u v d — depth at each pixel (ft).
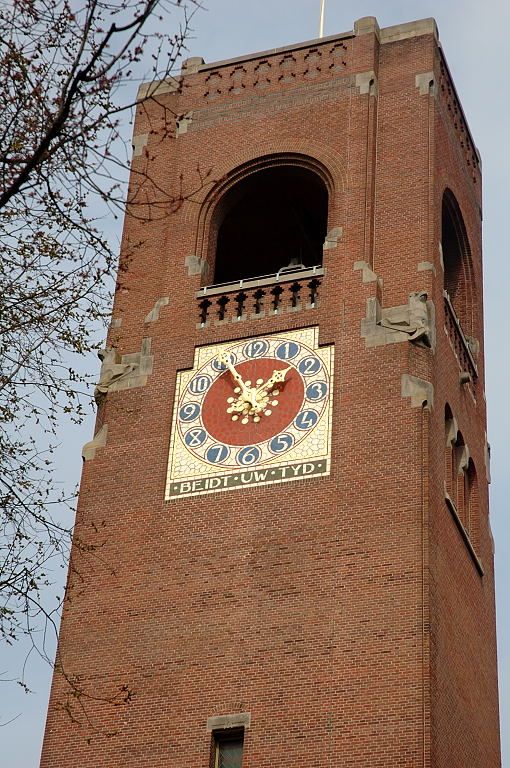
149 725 148.77
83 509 165.78
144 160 192.75
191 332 175.11
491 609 176.65
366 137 183.01
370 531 152.25
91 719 151.12
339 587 149.69
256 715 144.97
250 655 148.87
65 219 96.22
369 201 177.37
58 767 149.07
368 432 159.22
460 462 175.94
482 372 196.24
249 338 172.04
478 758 156.76
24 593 96.73
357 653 144.87
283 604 150.92
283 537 155.12
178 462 165.48
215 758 145.48
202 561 157.07
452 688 150.82
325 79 189.78
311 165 184.85
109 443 169.89
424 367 163.53
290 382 166.61
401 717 139.54
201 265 181.27
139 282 182.29
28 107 91.30
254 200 195.31
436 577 151.64
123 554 160.97
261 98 191.72
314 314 170.50
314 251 202.90
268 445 162.61
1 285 98.37
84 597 159.53
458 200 196.24
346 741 139.95
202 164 189.57
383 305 169.78
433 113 184.65
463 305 198.80
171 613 155.02
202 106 194.08
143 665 152.76
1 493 97.55
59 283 99.40
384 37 191.83
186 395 170.60
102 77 86.63
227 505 159.94
